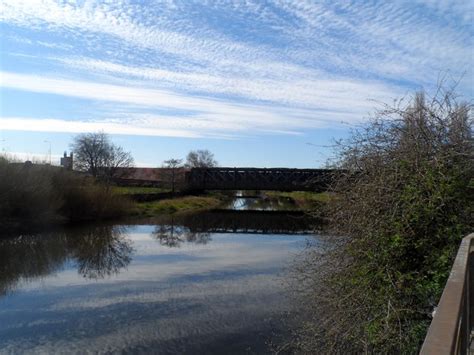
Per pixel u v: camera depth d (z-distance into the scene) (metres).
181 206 59.25
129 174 72.38
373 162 7.98
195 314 13.96
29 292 17.00
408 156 7.60
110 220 43.12
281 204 76.75
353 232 8.03
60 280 18.98
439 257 6.95
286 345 10.27
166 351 11.12
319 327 8.58
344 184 8.49
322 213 9.77
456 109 7.71
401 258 7.33
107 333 12.48
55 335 12.38
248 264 22.03
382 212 7.64
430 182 7.19
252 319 13.19
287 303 14.06
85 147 65.69
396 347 7.09
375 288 7.47
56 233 33.41
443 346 1.87
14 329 12.90
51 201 35.59
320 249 10.10
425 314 7.06
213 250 26.86
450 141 7.57
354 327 7.62
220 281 18.36
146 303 15.35
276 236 33.75
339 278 8.13
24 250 26.14
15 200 32.34
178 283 18.20
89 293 16.81
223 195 91.56
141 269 21.19
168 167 72.25
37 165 37.50
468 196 7.30
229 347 11.20
